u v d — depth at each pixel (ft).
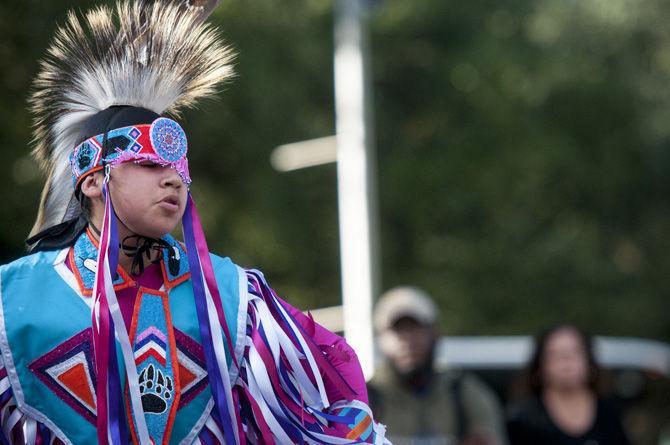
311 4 126.82
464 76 145.79
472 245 141.38
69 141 19.49
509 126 142.61
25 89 66.33
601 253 150.00
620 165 148.15
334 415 19.17
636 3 147.23
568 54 146.30
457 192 140.87
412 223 142.51
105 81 19.35
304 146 113.50
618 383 62.95
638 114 149.79
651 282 153.48
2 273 18.40
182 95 19.86
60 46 19.75
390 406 47.11
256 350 18.84
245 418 19.17
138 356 18.24
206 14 20.26
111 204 18.26
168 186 18.44
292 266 132.05
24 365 18.04
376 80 142.72
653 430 62.90
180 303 18.74
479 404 47.65
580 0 147.95
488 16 146.61
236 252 126.31
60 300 18.33
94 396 18.03
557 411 47.03
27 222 88.99
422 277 141.28
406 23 142.10
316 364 19.12
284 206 128.88
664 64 150.20
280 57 123.44
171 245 19.17
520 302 140.67
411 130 147.13
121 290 18.54
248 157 123.24
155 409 18.16
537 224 145.28
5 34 64.23
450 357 61.87
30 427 18.12
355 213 97.66
